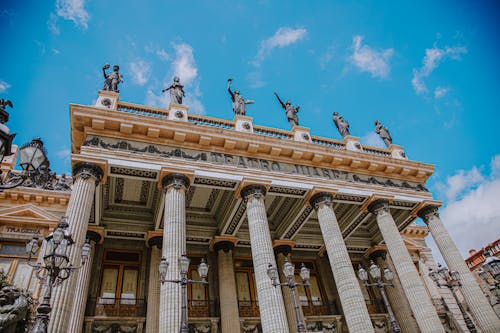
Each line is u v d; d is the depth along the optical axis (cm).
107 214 2472
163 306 1583
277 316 1736
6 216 2255
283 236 2762
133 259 2508
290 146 2438
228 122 2459
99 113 2016
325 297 2866
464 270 2425
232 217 2477
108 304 2236
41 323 971
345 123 2942
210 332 2322
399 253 2339
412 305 2184
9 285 1216
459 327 2995
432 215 2698
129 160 1970
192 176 2075
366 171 2697
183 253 1761
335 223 2272
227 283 2459
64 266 1161
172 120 2155
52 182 2505
